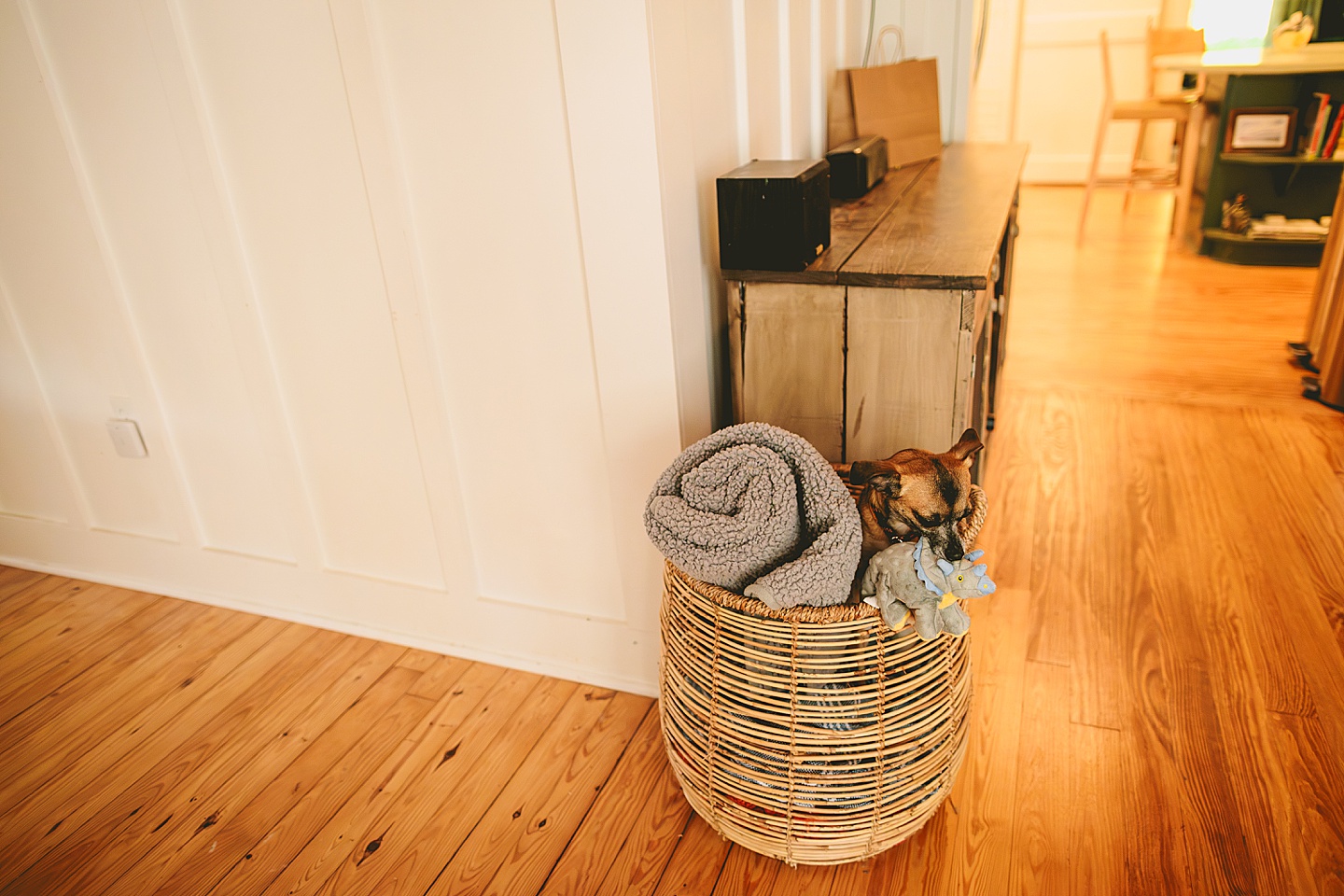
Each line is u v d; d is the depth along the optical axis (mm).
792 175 1419
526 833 1438
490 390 1591
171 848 1443
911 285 1416
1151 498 2248
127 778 1592
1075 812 1403
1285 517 2135
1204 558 2004
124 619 2068
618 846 1406
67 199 1739
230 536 2027
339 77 1421
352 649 1919
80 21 1551
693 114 1438
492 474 1675
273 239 1609
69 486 2121
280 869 1396
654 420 1481
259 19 1428
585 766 1562
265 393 1760
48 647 1977
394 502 1791
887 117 2346
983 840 1370
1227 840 1337
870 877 1326
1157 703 1606
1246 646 1730
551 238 1420
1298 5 4258
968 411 1518
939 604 1120
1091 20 5070
